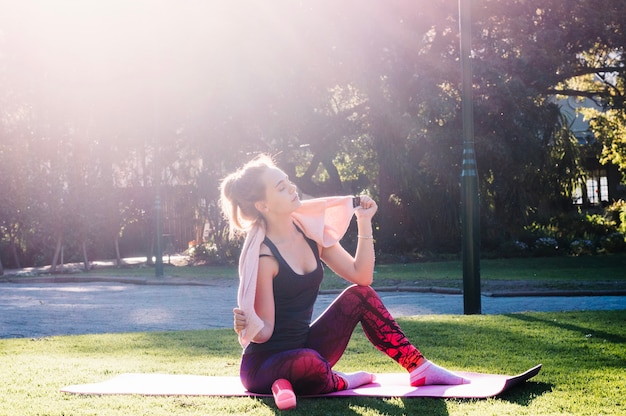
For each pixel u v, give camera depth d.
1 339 8.23
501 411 3.92
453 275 19.41
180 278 21.33
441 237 27.45
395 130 25.73
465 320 9.17
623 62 27.61
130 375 5.23
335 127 26.84
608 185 37.56
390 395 4.30
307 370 4.25
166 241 36.09
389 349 4.61
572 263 22.95
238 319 4.18
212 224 29.00
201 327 10.09
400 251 27.53
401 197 27.08
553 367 5.46
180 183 28.86
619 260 23.38
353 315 4.54
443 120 25.50
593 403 4.13
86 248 27.58
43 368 5.75
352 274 4.57
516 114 24.78
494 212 27.50
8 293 17.23
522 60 24.70
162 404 4.21
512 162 25.22
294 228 4.45
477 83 24.84
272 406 4.09
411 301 13.98
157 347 7.29
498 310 11.94
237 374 5.45
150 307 13.29
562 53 25.80
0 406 4.18
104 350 7.11
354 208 4.55
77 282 22.38
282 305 4.36
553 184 27.41
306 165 30.77
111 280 21.91
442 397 4.27
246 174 4.34
